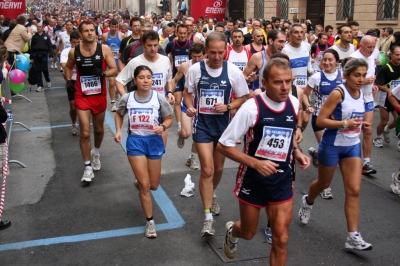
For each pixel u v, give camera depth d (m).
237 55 7.56
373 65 6.55
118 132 4.94
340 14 19.52
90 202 5.64
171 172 6.64
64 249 4.52
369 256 4.41
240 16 28.02
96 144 6.62
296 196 5.86
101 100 6.24
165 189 6.02
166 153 7.52
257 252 4.44
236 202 5.61
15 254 4.43
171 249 4.52
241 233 3.80
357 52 6.55
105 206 5.52
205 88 4.68
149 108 4.75
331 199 5.77
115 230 4.91
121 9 66.31
